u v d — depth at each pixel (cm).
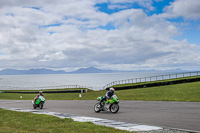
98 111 1444
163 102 1869
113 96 1377
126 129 820
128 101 2172
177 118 1048
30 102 2958
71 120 1033
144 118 1098
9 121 1079
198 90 2520
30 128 855
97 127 843
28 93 6456
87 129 805
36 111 1623
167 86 3491
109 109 1386
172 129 805
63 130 798
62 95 4738
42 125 924
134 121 1027
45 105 2288
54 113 1429
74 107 1883
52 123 969
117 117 1180
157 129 810
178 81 3759
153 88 3538
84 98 3212
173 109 1377
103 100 1420
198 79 3622
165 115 1158
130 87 4331
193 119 1003
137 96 2730
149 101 2047
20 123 999
